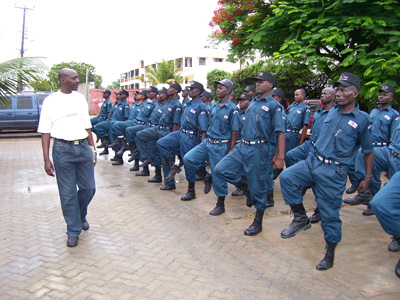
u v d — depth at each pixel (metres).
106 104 10.20
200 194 6.30
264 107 4.16
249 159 4.23
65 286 3.14
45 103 3.85
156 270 3.46
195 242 4.15
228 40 10.16
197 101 5.80
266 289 3.14
